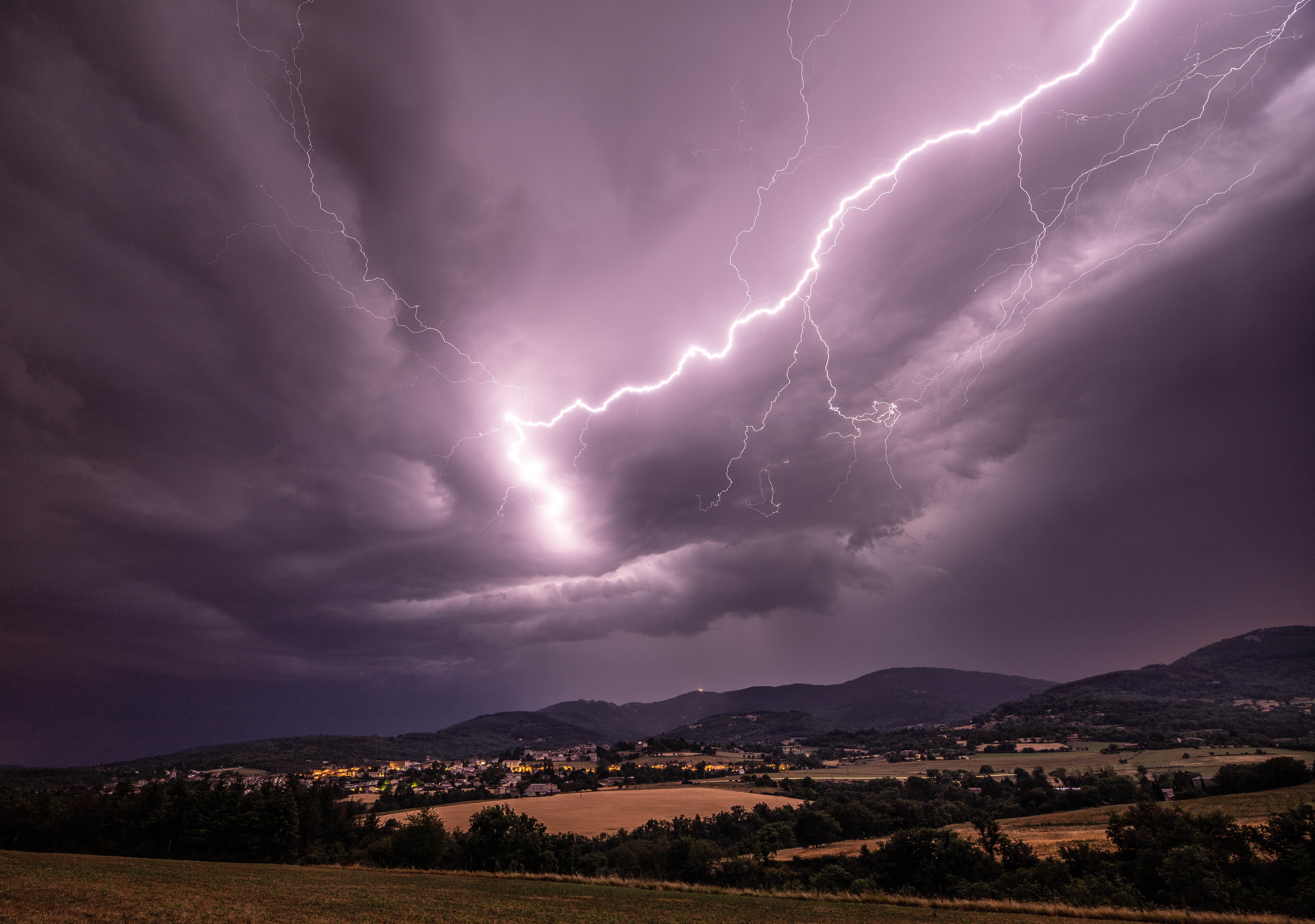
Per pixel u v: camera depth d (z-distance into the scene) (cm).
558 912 2123
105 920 1552
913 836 3641
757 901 2544
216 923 1614
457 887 2844
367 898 2311
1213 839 3053
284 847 4644
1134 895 2742
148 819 4756
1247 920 1991
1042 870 3206
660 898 2584
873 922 2025
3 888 1991
